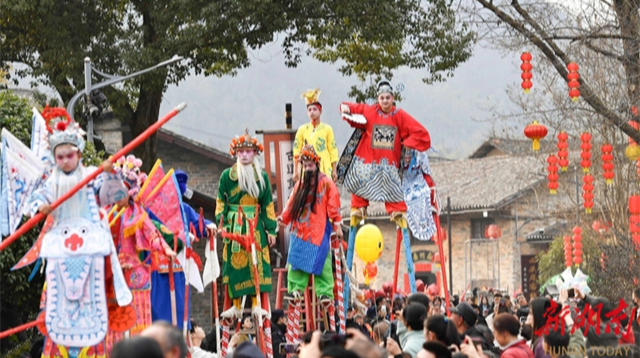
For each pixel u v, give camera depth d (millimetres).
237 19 28453
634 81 20312
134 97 33625
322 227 15555
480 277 54469
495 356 10648
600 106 20188
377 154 16812
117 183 10734
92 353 10844
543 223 53781
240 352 7898
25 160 10734
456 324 12203
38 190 10508
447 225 55656
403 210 17141
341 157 16969
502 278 53781
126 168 12258
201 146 40250
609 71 23031
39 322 10648
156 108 32375
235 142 15031
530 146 48125
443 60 32094
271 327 16391
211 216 35219
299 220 15602
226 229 15133
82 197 10664
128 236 12125
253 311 14859
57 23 29391
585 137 20500
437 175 59156
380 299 19969
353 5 29359
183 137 40219
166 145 40812
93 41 30469
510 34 20297
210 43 29734
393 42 32094
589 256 34812
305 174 15547
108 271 10992
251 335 15672
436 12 31312
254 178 14992
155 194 12586
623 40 20359
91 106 23594
